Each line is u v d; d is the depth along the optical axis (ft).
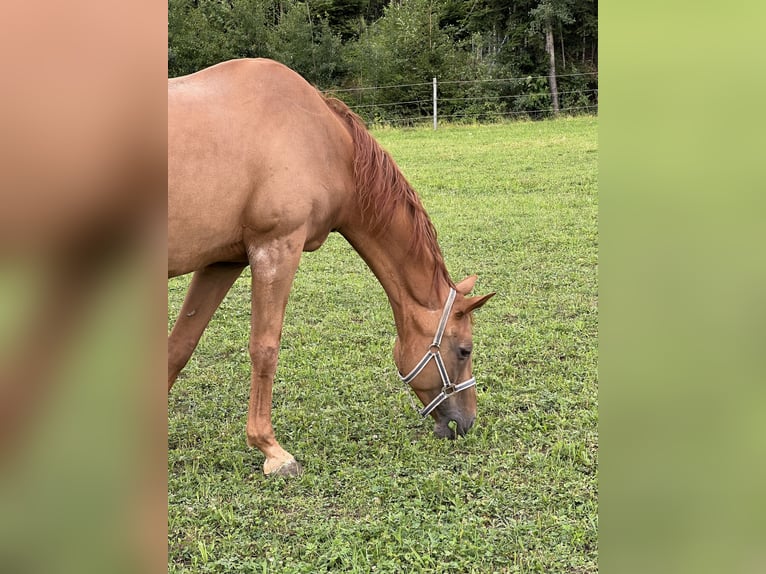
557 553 9.19
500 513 10.15
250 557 9.16
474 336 17.71
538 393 14.37
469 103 69.67
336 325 19.01
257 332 11.48
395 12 75.72
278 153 10.89
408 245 12.05
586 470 11.37
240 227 11.05
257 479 11.27
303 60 75.97
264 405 11.59
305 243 11.84
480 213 31.73
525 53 78.59
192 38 73.46
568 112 68.44
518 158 44.78
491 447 12.27
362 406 14.02
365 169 11.86
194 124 10.18
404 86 68.90
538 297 20.83
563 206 32.76
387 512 10.25
